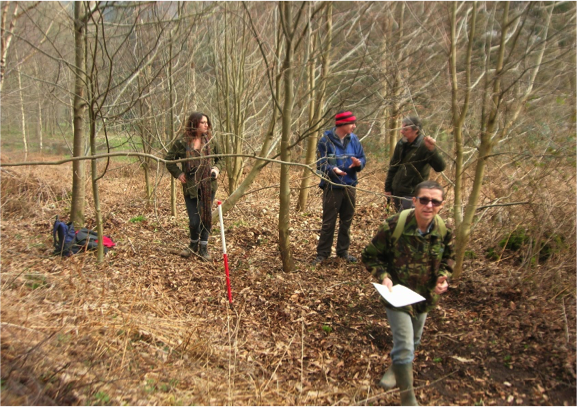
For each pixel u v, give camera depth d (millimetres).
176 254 5684
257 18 6246
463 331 3684
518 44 4289
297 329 3975
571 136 4270
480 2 4645
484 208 4566
